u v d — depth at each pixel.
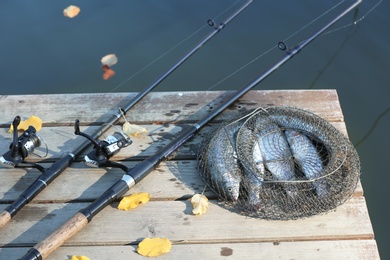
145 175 1.53
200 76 2.21
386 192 1.84
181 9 2.47
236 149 1.50
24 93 2.15
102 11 2.48
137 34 2.36
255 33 2.35
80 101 1.77
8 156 1.53
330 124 1.60
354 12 2.38
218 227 1.47
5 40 2.33
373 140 1.99
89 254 1.43
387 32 2.30
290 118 1.60
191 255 1.43
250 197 1.48
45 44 2.32
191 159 1.61
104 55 2.28
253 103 1.75
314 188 1.48
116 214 1.49
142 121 1.71
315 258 1.42
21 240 1.45
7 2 2.53
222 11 2.45
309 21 2.38
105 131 1.65
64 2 2.52
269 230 1.46
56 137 1.67
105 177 1.57
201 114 1.73
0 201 1.53
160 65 2.25
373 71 2.19
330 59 2.24
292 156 1.54
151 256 1.42
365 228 1.46
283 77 2.19
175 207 1.51
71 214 1.50
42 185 1.50
